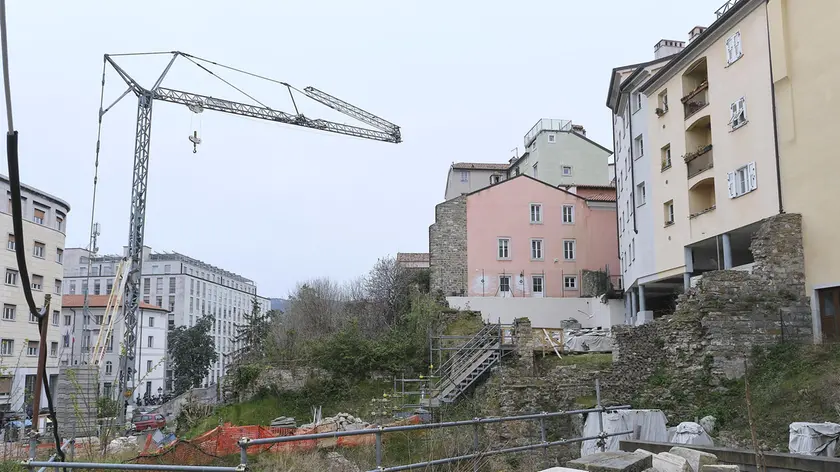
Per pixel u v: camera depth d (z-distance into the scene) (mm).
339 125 61125
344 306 47500
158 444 19688
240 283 125875
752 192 24578
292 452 14719
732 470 8156
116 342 70562
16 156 3631
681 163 29766
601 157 55688
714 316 20922
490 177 60750
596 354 29422
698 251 30609
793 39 22859
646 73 33906
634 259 35531
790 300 21469
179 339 75125
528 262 44406
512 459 14359
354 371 33719
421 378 31438
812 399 16688
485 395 27688
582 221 45375
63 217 57062
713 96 27328
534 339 29734
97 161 40781
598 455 8164
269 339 40812
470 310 38844
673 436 15297
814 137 21875
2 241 47844
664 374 23062
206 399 43469
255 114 55094
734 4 26250
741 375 20312
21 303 49719
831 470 8383
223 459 14914
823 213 21406
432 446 13570
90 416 13641
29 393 14844
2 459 12273
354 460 15023
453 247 44156
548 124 57219
